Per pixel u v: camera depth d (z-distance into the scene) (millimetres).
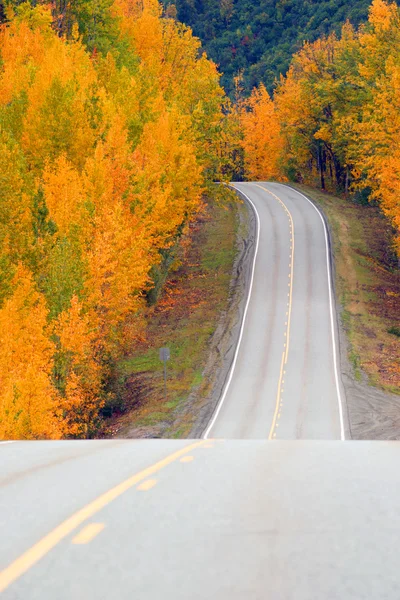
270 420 59688
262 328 85562
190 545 8320
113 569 7398
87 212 53375
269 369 73500
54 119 63219
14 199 49625
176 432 57031
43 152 62562
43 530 9148
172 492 11484
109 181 58719
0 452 17531
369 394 65562
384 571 7320
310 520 9562
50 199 54875
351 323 86688
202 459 15219
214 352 78688
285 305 92750
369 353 77750
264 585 6871
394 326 86875
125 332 62844
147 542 8438
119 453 16609
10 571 7344
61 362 45188
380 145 96812
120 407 63031
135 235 61000
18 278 44344
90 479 12914
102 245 51500
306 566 7492
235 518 9672
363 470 13625
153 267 90812
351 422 58469
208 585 6879
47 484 12547
